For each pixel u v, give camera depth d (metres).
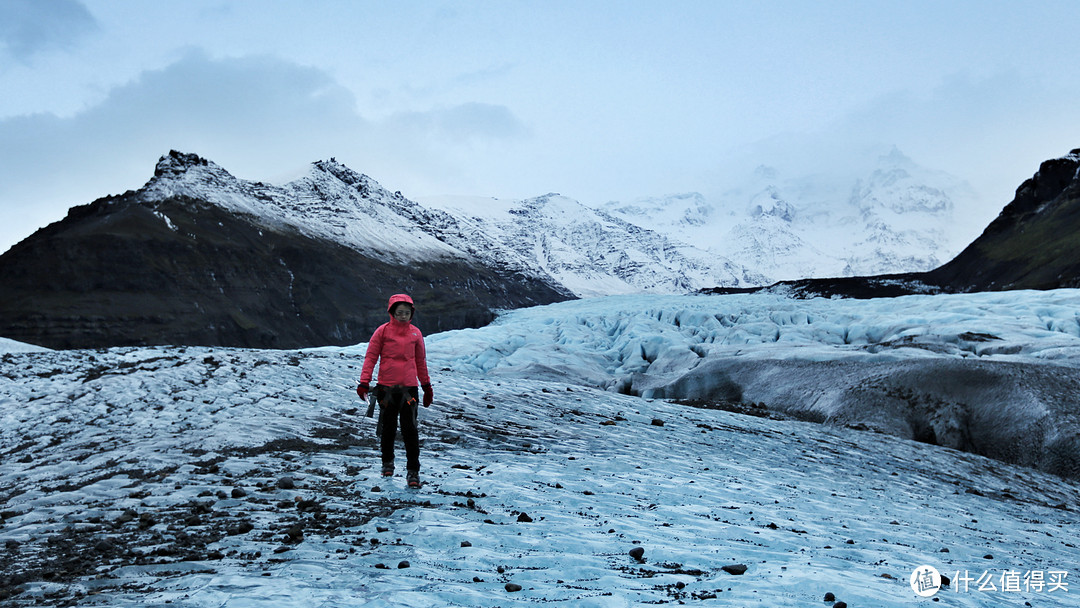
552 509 8.07
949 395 24.77
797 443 18.28
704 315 57.03
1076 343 29.36
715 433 18.06
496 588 5.01
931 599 5.16
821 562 6.20
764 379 31.55
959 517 10.95
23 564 5.63
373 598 4.50
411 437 8.88
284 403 16.36
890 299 58.91
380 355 9.18
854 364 29.53
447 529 6.71
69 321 122.88
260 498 8.07
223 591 4.62
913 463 17.88
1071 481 19.48
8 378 20.03
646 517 8.09
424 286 188.25
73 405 16.09
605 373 43.09
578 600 4.68
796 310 55.59
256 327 138.25
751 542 7.20
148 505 7.78
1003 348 31.62
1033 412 22.45
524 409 18.52
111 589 4.92
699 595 4.91
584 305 88.50
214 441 11.83
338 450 11.55
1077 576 7.29
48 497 8.32
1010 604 5.53
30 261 134.62
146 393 17.19
